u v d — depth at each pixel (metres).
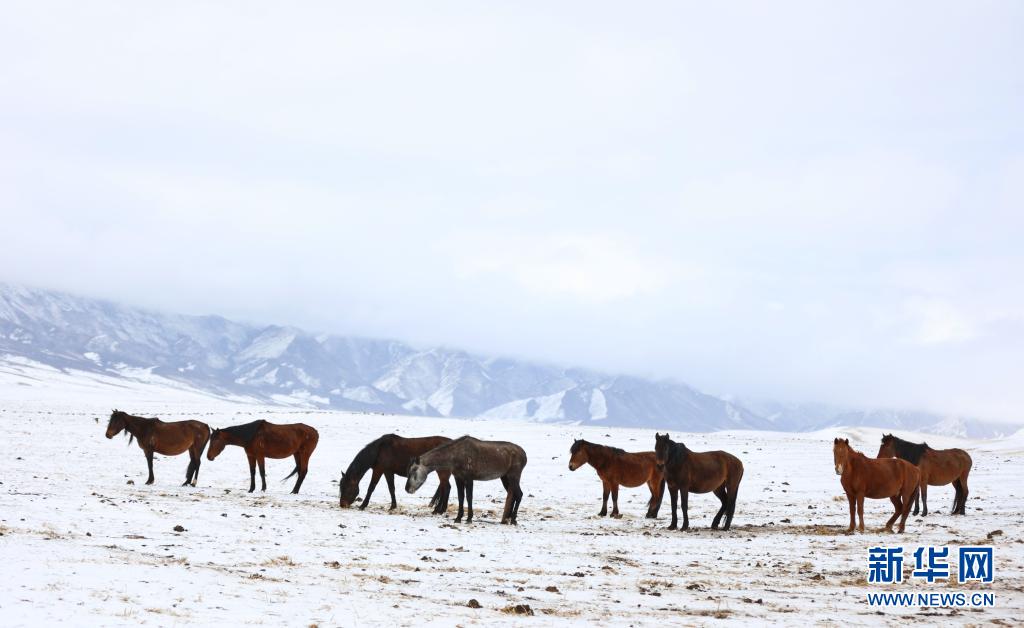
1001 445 87.81
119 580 12.62
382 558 17.48
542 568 17.25
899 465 23.12
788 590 15.57
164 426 30.30
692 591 15.23
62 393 149.25
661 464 24.11
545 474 39.69
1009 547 20.27
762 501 32.69
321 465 40.66
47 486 27.61
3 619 9.95
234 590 12.65
